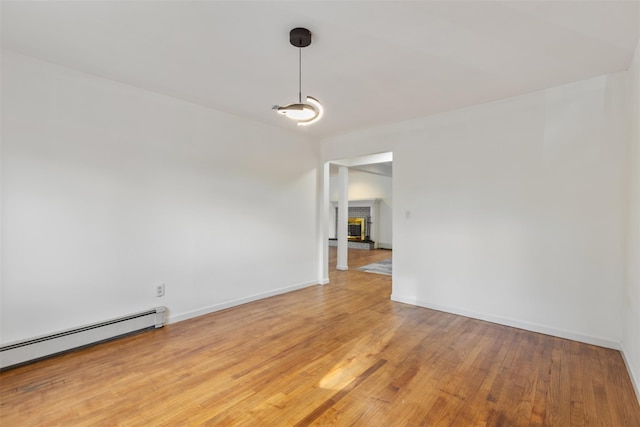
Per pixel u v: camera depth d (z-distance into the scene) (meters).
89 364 2.48
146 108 3.22
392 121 4.24
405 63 2.60
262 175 4.38
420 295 4.08
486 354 2.70
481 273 3.57
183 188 3.52
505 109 3.40
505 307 3.40
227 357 2.63
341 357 2.64
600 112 2.86
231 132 3.98
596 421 1.84
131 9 1.90
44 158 2.62
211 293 3.79
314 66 2.66
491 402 2.02
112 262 3.00
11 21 2.04
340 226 6.69
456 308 3.77
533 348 2.82
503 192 3.42
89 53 2.47
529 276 3.26
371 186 10.81
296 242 4.93
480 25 2.06
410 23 2.04
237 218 4.07
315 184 5.25
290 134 4.79
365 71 2.75
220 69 2.73
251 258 4.25
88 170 2.85
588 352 2.74
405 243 4.23
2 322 2.43
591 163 2.92
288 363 2.53
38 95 2.58
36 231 2.58
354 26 2.07
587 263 2.94
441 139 3.88
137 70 2.76
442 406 1.98
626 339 2.56
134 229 3.15
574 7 1.87
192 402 2.01
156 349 2.77
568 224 3.04
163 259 3.36
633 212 2.41
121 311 3.06
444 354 2.70
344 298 4.46
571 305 3.02
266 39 2.24
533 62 2.58
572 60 2.54
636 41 2.24
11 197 2.47
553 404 2.00
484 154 3.55
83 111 2.82
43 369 2.40
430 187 3.98
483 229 3.56
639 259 2.14
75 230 2.78
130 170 3.12
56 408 1.94
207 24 2.06
